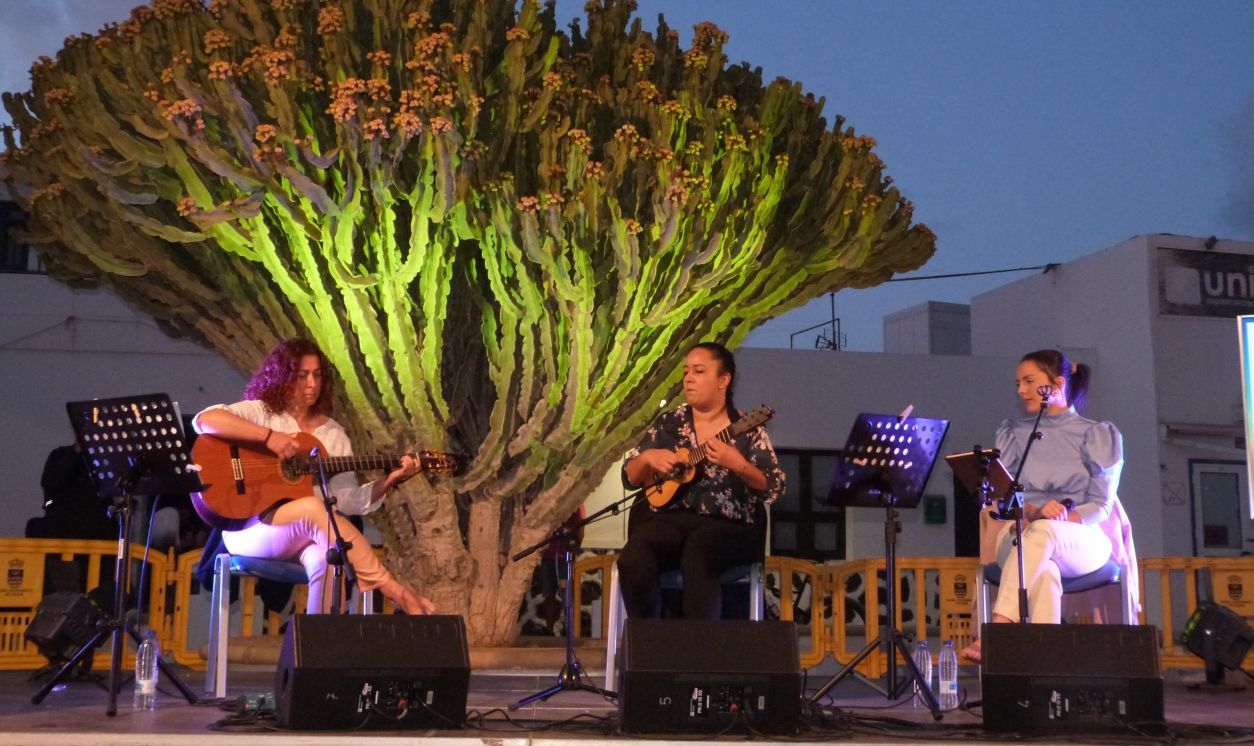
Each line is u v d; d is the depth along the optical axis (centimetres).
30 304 1116
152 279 682
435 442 635
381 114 564
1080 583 535
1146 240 1400
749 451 523
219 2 626
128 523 462
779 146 695
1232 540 1379
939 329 1711
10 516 1087
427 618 395
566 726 410
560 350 646
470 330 715
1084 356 1455
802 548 1262
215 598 516
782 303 701
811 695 562
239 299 662
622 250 591
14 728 397
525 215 584
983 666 400
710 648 392
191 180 599
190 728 397
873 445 510
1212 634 673
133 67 603
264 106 595
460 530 729
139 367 1128
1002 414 1324
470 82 581
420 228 590
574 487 684
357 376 644
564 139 600
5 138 650
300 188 574
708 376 535
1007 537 522
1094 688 398
